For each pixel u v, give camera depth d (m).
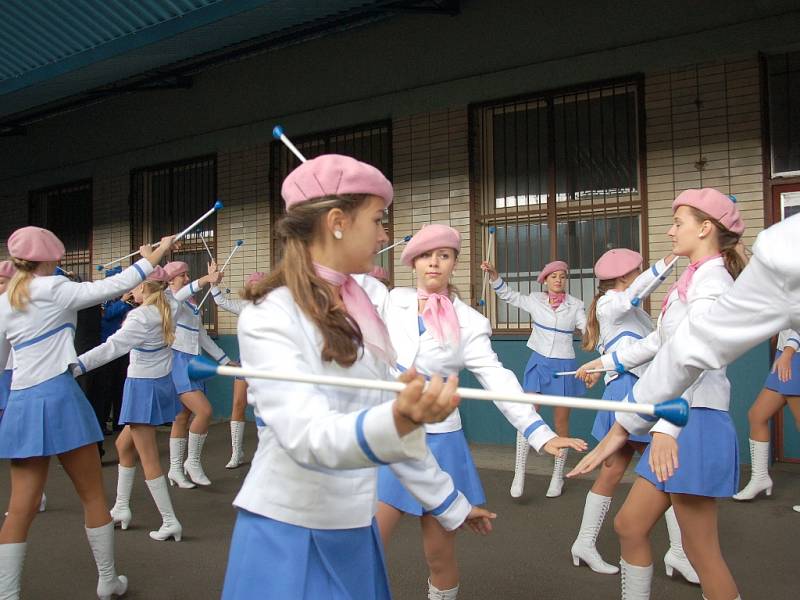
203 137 8.52
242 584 1.41
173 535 4.05
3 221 10.55
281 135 1.73
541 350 5.36
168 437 7.60
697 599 3.13
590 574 3.45
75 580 3.49
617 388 3.68
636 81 6.01
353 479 1.46
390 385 1.21
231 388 8.30
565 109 6.49
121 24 6.20
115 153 9.34
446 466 2.49
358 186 1.47
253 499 1.43
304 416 1.26
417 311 2.62
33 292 2.99
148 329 4.04
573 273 6.50
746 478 5.15
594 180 6.38
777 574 3.38
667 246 5.86
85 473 3.13
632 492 2.49
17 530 2.94
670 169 5.85
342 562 1.43
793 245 1.54
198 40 6.38
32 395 2.98
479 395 1.19
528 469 5.69
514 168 6.76
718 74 5.66
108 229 9.42
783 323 1.62
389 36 7.18
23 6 6.17
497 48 6.62
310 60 7.69
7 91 7.49
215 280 5.71
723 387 2.37
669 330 2.47
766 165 5.52
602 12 6.14
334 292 1.48
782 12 5.42
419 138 7.02
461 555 3.74
